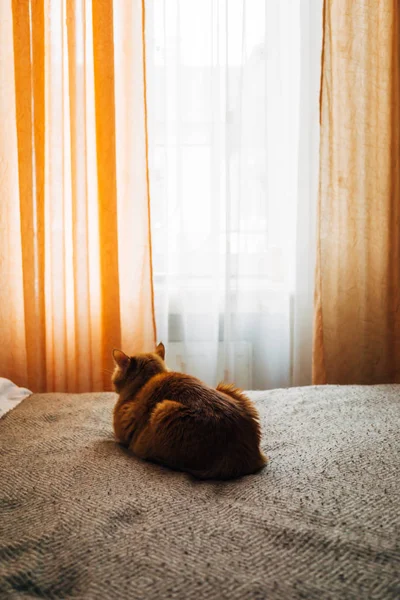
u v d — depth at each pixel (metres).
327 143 2.19
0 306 2.17
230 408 1.15
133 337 2.24
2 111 2.11
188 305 2.28
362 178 2.25
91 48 2.14
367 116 2.21
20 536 0.84
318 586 0.69
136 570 0.73
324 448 1.19
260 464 1.10
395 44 2.19
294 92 2.26
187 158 2.23
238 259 2.25
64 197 2.15
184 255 2.26
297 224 2.30
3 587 0.72
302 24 2.21
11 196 2.15
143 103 2.13
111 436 1.31
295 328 2.35
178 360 2.34
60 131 2.10
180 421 1.10
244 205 2.27
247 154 2.26
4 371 2.20
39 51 2.07
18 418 1.39
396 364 2.35
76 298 2.14
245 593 0.68
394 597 0.67
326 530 0.83
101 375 2.23
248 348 2.36
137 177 2.17
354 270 2.28
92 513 0.89
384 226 2.27
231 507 0.91
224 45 2.17
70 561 0.76
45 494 0.98
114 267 2.16
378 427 1.31
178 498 0.95
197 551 0.77
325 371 2.29
